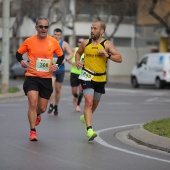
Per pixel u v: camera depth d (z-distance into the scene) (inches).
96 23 820.0
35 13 3806.6
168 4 3122.5
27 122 1055.0
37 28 817.5
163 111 1348.4
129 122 1106.1
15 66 3602.4
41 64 818.2
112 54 818.2
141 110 1369.3
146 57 2598.4
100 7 4328.3
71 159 679.7
